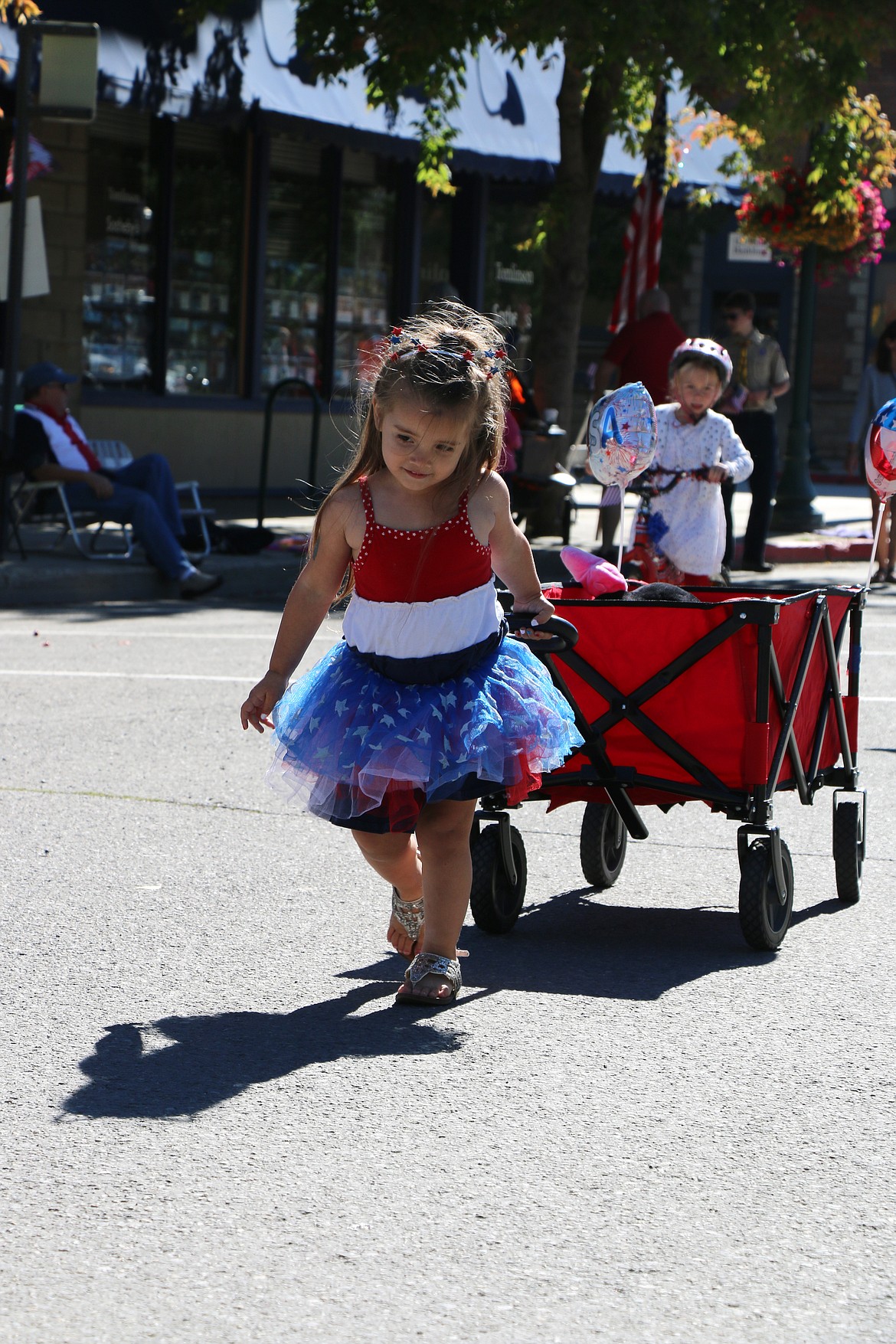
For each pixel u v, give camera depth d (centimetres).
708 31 1591
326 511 482
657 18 1538
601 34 1543
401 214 2380
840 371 3516
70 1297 322
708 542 859
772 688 552
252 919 568
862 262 2014
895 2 1644
